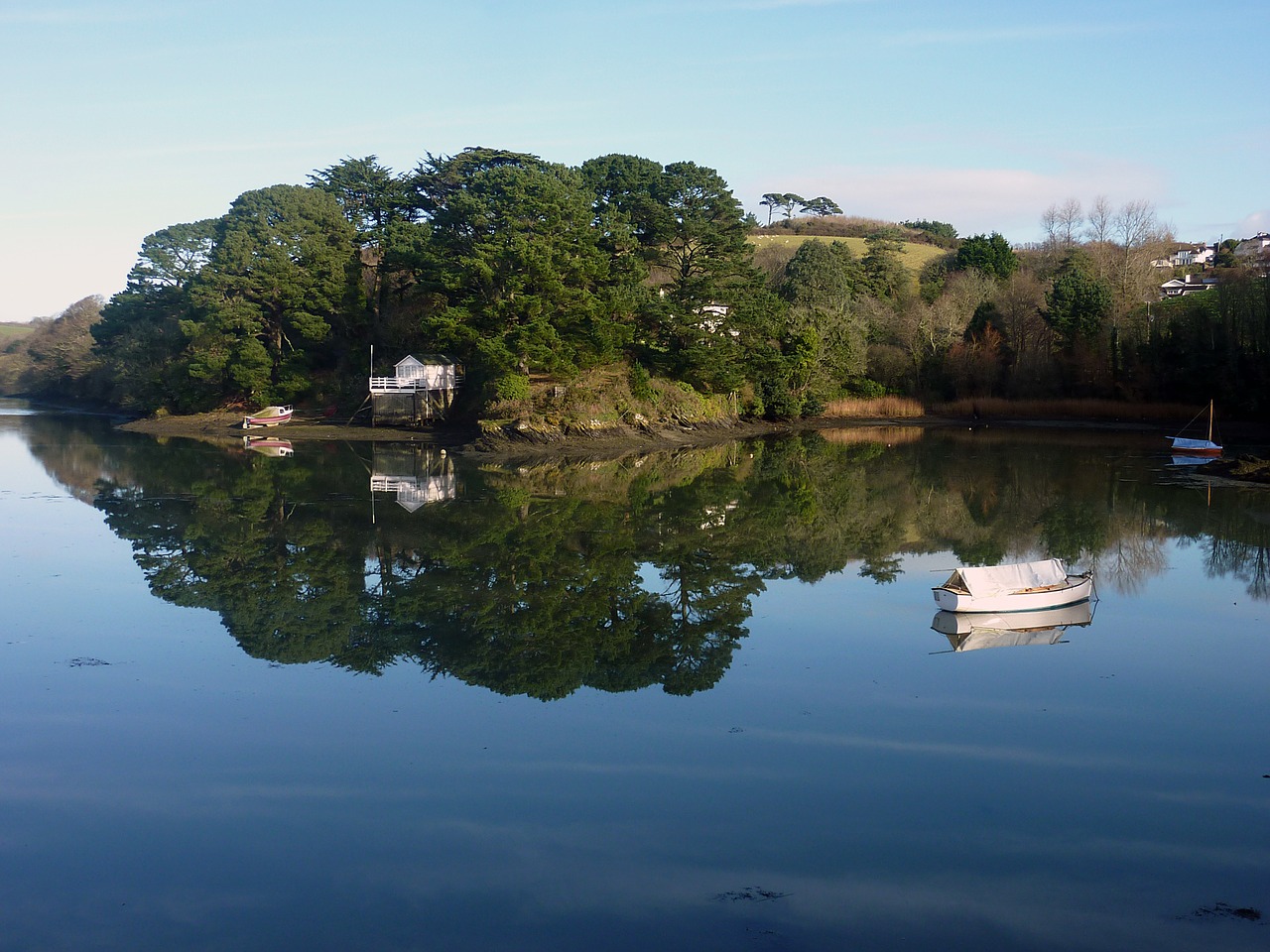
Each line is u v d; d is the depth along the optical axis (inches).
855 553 1357.0
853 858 546.9
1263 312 3117.6
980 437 3127.5
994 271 4768.7
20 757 687.7
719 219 3353.8
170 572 1222.3
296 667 872.3
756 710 769.6
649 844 563.2
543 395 2866.6
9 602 1077.1
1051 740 709.3
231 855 557.9
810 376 3752.5
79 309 5418.3
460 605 1081.4
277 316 3558.1
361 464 2389.3
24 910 506.9
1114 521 1578.5
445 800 620.1
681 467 2375.7
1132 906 500.4
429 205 3705.7
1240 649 917.2
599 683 832.9
